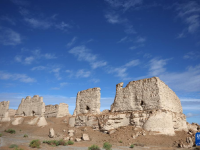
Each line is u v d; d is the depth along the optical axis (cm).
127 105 3127
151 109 2822
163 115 2631
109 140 2469
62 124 4097
